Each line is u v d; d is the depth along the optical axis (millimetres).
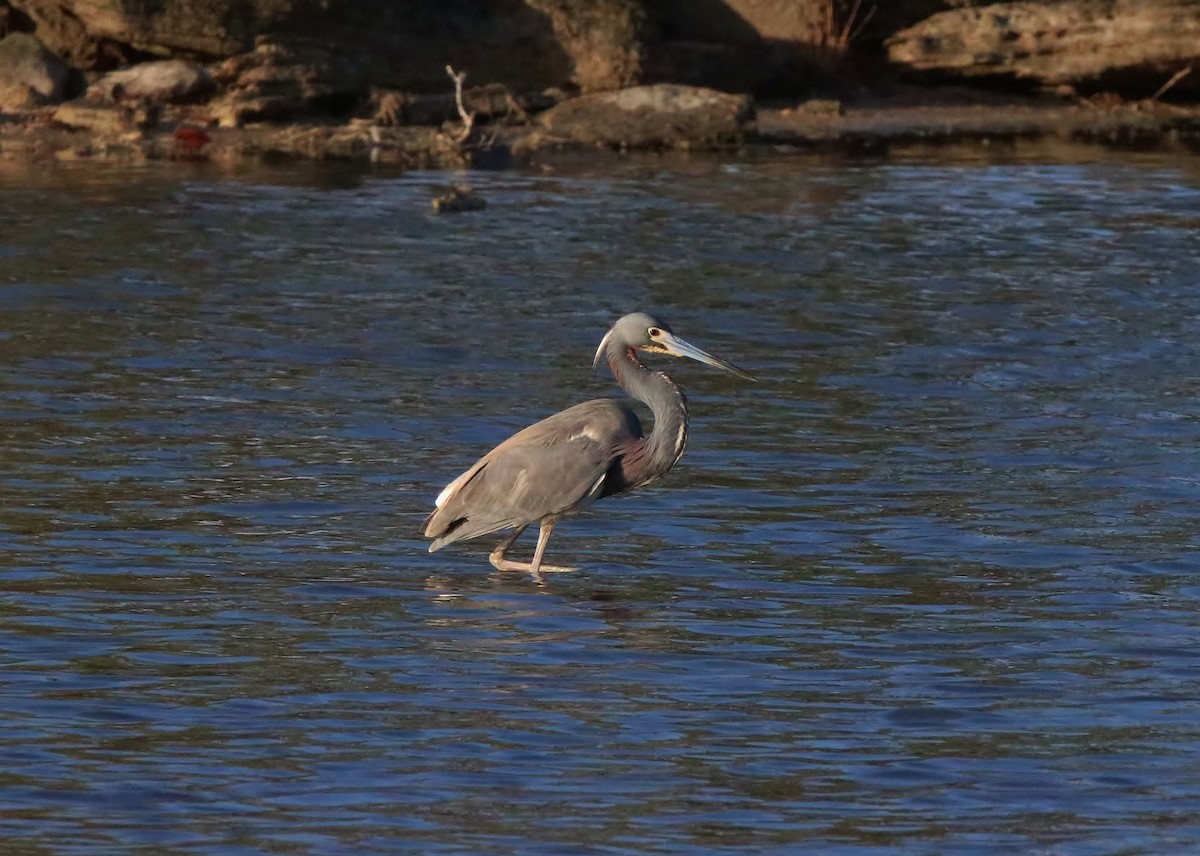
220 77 39312
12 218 28266
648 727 10398
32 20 40688
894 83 46469
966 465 16547
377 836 8867
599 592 12961
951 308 23656
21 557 13422
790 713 10656
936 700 10898
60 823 8953
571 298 23844
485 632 12031
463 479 13500
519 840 8836
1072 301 24156
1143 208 31641
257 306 22891
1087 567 13609
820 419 18250
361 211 30016
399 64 40906
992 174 35688
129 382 19047
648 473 13438
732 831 8992
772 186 33688
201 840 8789
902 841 8891
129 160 35281
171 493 15211
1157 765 9930
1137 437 17547
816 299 24125
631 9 42750
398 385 19234
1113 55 44750
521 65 41969
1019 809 9320
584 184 33625
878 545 14148
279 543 13961
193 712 10508
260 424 17516
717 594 12938
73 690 10812
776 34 45719
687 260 26516
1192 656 11711
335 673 11195
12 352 20172
